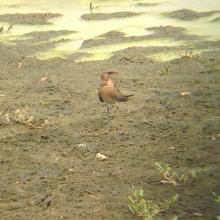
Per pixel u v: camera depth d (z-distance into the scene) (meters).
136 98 12.53
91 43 17.62
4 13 22.86
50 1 24.52
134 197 8.28
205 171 9.02
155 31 18.58
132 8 22.16
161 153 9.82
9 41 18.64
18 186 8.95
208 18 19.72
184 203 8.02
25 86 13.90
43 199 8.44
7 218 7.93
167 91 12.84
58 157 9.92
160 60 15.52
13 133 11.16
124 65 15.21
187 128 10.80
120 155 9.85
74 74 14.65
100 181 8.90
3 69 15.51
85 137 10.68
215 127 10.75
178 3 22.45
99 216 7.80
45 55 16.81
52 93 13.24
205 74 13.98
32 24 20.77
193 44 16.84
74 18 21.23
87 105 12.32
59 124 11.40
